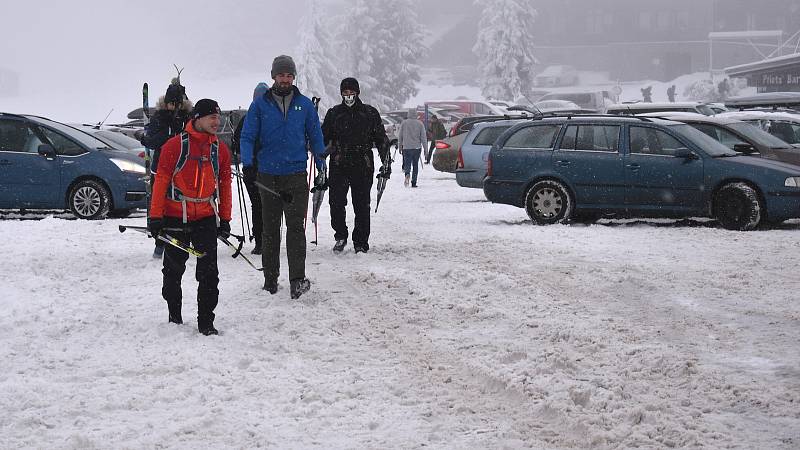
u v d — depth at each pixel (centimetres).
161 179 793
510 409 608
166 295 836
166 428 573
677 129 1545
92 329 835
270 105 945
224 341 785
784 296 935
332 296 954
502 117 3067
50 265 1152
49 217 1675
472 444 543
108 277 1084
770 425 561
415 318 864
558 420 583
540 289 977
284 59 948
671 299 923
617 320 837
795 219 1600
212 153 802
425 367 707
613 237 1386
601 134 1579
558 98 6838
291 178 948
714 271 1074
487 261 1156
